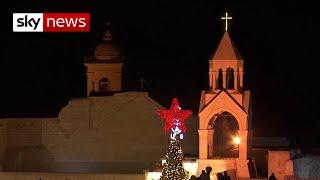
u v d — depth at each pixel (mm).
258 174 145125
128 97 162875
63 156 164125
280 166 138500
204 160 139000
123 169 162375
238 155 140000
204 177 118625
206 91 140625
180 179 128750
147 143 162125
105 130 163250
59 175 149875
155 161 161250
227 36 141250
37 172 156125
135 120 162375
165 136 161875
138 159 162250
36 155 164250
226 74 140000
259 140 160750
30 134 164625
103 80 172250
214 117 140875
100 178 148750
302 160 137625
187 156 153625
